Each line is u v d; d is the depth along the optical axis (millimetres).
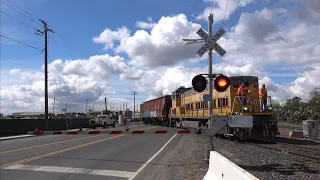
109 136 28359
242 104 20859
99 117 53062
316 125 22391
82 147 18562
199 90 11273
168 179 9609
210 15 11836
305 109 50938
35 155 14961
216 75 11742
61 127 47531
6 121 34750
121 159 13648
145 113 65938
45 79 41188
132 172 10648
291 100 59312
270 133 20844
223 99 23531
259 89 22094
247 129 20359
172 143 21312
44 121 42781
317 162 12406
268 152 15391
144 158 14016
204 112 27516
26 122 38438
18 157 14297
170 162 12945
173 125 41625
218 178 7418
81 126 55906
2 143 23609
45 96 40906
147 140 23781
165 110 47250
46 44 41562
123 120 65438
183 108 36375
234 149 16938
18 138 30453
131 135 29562
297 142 20156
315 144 19000
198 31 11750
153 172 10719
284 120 57125
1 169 11117
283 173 10352
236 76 22516
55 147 18781
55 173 10383
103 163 12492
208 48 11703
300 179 9461
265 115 21125
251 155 14500
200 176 10031
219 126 11453
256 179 4625
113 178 9664
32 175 10039
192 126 30312
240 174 5445
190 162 12836
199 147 18609
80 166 11742
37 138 28531
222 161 7148
